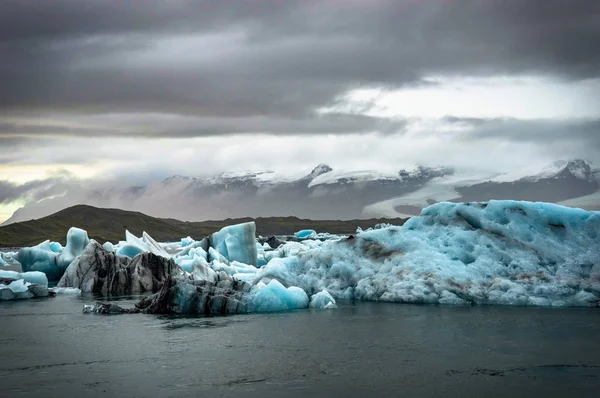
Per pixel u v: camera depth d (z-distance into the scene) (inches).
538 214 1708.9
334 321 1454.2
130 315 1596.9
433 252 1737.2
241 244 2719.0
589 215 1683.1
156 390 973.2
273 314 1567.4
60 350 1219.9
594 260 1600.6
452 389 965.8
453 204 1809.8
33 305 1808.6
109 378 1035.3
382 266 1774.1
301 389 972.6
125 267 2214.6
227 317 1541.6
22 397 948.0
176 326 1429.6
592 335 1254.3
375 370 1063.6
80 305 1803.6
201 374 1051.3
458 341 1234.6
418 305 1620.3
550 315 1438.2
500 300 1577.3
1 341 1300.4
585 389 957.8
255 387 983.0
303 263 1868.8
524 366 1071.0
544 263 1630.2
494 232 1713.8
